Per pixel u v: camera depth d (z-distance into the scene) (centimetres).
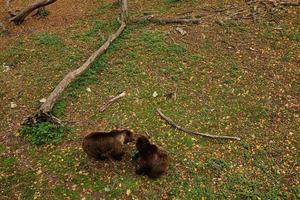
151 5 1908
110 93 1316
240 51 1485
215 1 1834
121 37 1608
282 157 1080
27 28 1803
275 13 1677
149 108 1245
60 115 1230
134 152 1071
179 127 1159
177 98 1283
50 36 1670
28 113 1262
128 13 1806
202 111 1234
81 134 1158
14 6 2073
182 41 1547
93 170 1036
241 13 1695
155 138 1134
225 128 1174
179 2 1873
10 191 1000
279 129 1169
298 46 1500
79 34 1681
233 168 1045
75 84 1349
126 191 978
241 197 969
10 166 1073
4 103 1316
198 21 1652
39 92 1351
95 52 1469
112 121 1200
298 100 1267
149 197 966
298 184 1006
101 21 1777
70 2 2084
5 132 1193
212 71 1391
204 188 989
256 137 1143
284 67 1402
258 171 1040
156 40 1551
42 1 1811
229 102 1266
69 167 1051
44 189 998
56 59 1525
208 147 1109
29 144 1136
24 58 1549
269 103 1259
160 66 1423
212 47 1510
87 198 967
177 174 1021
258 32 1579
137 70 1405
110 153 1025
